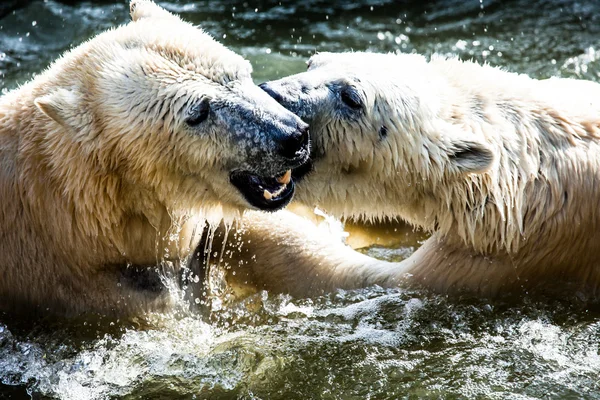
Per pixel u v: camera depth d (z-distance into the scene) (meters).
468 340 10.49
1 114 10.15
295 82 10.38
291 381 9.72
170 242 10.45
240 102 9.23
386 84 10.46
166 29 9.63
